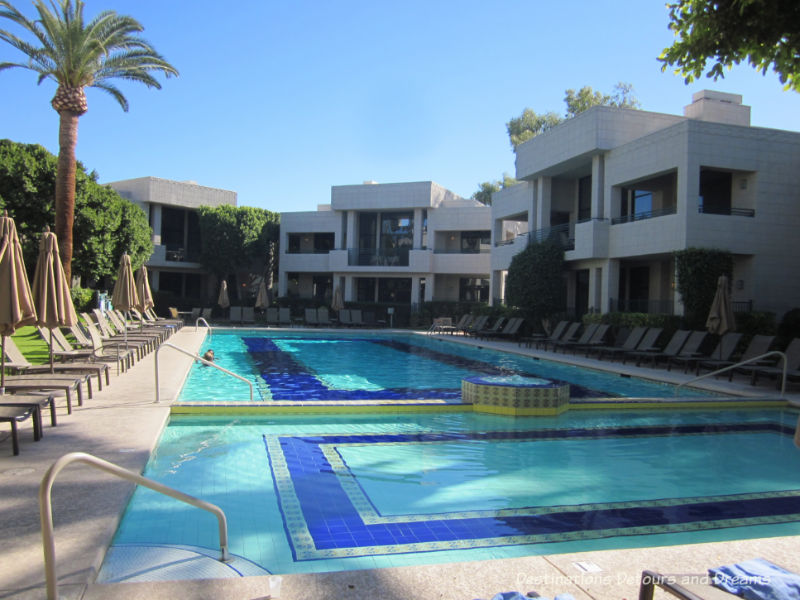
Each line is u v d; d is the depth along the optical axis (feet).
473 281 111.34
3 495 13.57
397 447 21.94
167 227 116.26
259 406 26.12
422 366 49.01
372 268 108.37
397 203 108.17
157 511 14.51
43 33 55.47
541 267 71.87
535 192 81.05
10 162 69.05
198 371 42.24
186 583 9.36
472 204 108.58
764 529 14.74
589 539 13.80
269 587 9.29
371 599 8.94
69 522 11.96
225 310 110.93
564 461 20.76
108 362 35.27
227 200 120.06
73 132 58.23
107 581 10.56
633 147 60.34
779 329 51.98
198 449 20.75
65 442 18.67
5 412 17.43
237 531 13.47
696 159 52.90
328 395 33.63
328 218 114.52
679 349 45.88
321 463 19.48
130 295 47.39
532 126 161.07
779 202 55.11
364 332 83.46
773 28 17.85
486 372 45.42
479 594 9.18
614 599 9.04
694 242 52.70
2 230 20.57
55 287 23.95
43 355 41.88
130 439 19.24
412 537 13.58
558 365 50.80
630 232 60.70
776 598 7.77
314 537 13.35
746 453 22.50
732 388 35.86
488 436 24.12
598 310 65.98
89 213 75.20
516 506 15.94
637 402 30.42
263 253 114.83
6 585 9.21
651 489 17.83
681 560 10.61
